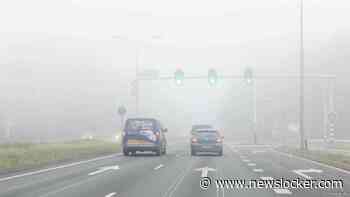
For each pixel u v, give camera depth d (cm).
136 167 2492
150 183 1795
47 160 2703
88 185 1725
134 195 1477
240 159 3192
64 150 3219
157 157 3359
